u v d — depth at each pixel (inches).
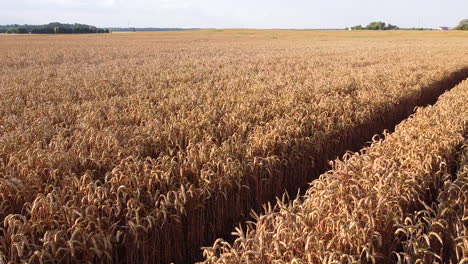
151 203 191.2
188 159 229.0
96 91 514.3
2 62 1048.2
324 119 337.7
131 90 544.7
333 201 175.8
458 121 317.7
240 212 238.5
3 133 302.5
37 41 2561.5
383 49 1549.0
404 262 145.8
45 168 217.5
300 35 3634.4
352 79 619.2
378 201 167.8
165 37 3319.4
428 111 360.8
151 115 358.3
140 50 1592.0
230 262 135.6
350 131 346.9
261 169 245.8
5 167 225.1
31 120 350.9
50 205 167.8
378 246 147.5
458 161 244.7
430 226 158.4
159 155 255.4
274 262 136.5
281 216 162.4
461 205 179.0
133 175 202.4
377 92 464.1
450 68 761.6
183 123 319.9
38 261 153.7
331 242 140.4
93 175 221.6
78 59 1160.8
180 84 592.4
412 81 571.5
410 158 222.7
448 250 164.1
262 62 1003.3
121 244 176.4
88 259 160.6
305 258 140.3
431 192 216.7
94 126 328.8
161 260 197.9
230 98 440.1
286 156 270.7
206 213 219.1
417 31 4111.7
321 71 756.6
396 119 458.6
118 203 180.2
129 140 270.4
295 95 456.4
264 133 301.6
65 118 362.9
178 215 190.4
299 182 288.4
